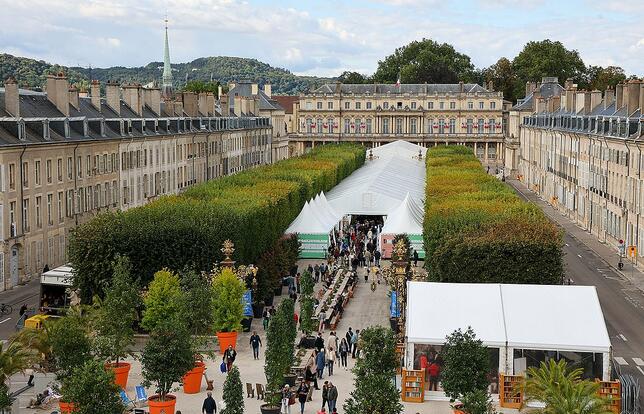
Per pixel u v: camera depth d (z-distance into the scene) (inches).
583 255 4328.3
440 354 2079.2
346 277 3570.4
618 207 4498.0
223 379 2266.2
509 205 3531.0
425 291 2187.5
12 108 3644.2
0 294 3329.2
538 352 2049.7
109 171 4522.6
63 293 2864.2
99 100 4692.4
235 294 2564.0
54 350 1947.6
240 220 3075.8
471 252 2770.7
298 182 4537.4
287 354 2053.4
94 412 1606.8
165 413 1909.4
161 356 1897.1
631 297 3314.5
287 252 3602.4
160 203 3474.4
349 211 4852.4
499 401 2046.0
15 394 2055.9
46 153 3784.5
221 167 6663.4
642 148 4025.6
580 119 5556.1
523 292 2171.5
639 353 2514.8
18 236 3496.6
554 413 1625.2
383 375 1685.5
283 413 1959.9
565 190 6033.5
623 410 1984.5
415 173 6678.2
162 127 5364.2
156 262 2824.8
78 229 2864.2
